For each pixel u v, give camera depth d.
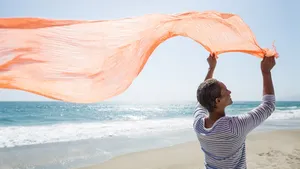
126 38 1.94
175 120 23.84
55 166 7.69
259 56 2.34
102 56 1.84
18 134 14.17
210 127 1.88
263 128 16.80
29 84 1.63
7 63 1.59
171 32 2.33
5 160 8.34
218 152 1.82
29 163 8.02
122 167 7.50
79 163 7.98
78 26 1.81
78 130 15.73
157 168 7.38
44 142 11.48
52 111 44.59
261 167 7.16
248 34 2.36
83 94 1.77
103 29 1.89
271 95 1.88
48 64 1.69
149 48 2.12
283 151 9.11
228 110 47.09
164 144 10.91
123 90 1.89
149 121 23.03
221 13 2.38
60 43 1.75
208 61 2.64
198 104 2.20
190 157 8.56
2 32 1.62
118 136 13.08
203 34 2.46
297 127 17.53
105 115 37.66
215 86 1.85
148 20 2.09
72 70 1.75
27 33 1.67
